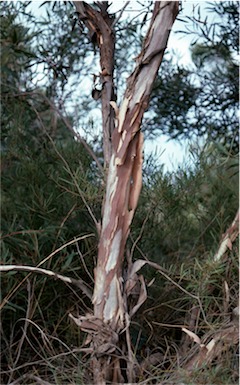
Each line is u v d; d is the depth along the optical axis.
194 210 1.41
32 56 1.41
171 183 1.28
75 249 1.28
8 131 1.44
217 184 1.43
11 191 1.38
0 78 1.50
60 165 1.31
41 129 1.53
